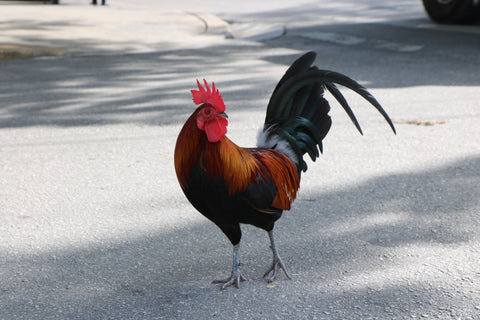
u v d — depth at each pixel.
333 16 19.89
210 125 3.18
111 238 4.45
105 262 4.06
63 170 5.92
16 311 3.42
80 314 3.39
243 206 3.42
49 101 8.83
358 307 3.42
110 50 13.51
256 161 3.56
